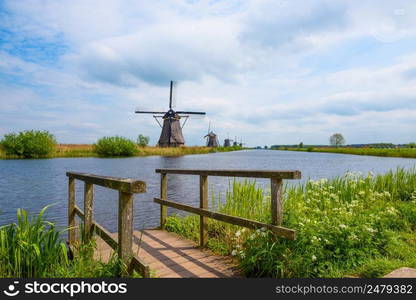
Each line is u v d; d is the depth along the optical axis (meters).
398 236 4.54
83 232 4.15
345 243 3.84
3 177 19.61
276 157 58.50
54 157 44.31
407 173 9.16
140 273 2.55
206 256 4.45
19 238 3.48
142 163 32.78
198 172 5.03
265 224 3.65
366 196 6.78
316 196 6.14
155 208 10.99
